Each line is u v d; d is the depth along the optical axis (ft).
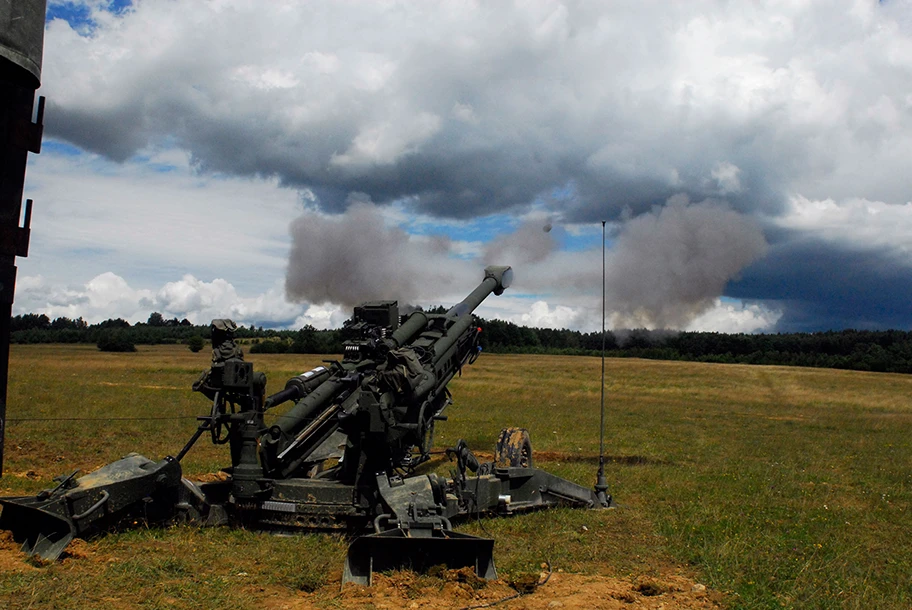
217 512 25.94
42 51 26.89
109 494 23.07
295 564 21.94
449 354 33.99
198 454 45.16
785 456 54.24
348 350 28.91
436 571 20.42
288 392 27.32
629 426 72.54
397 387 26.43
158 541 23.39
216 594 19.13
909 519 33.27
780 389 144.36
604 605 19.17
